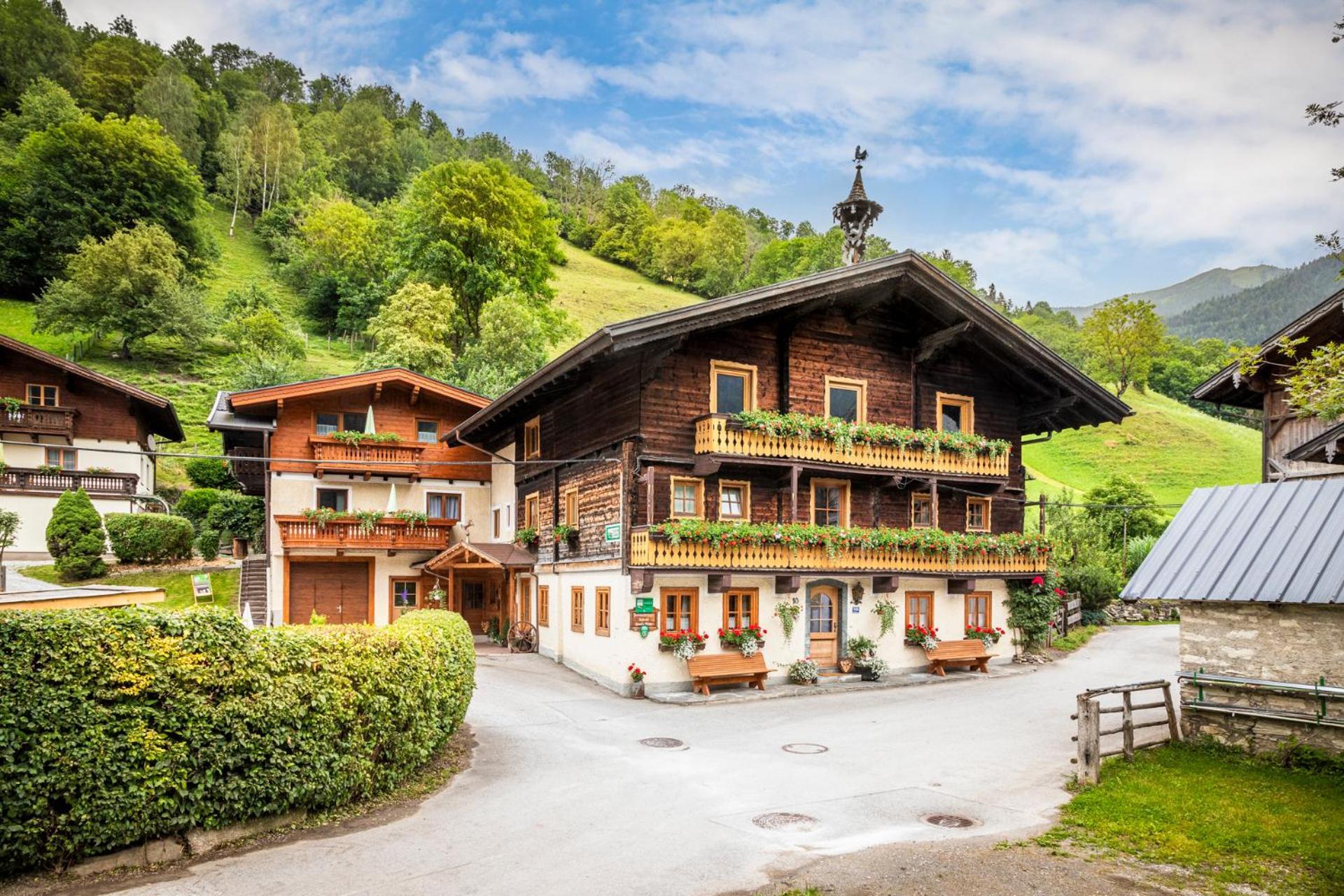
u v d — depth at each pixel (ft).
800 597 68.54
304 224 283.18
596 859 27.43
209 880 25.45
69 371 109.81
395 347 149.38
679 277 364.17
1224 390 64.23
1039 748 44.01
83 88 315.78
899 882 25.09
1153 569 40.96
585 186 493.36
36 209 210.79
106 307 179.93
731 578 65.05
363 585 94.38
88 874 25.54
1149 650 83.87
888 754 43.21
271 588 89.20
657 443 65.05
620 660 62.80
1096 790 33.96
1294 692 35.96
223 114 366.22
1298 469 58.95
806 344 72.90
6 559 98.43
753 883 25.22
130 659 26.13
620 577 63.62
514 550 85.81
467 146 483.51
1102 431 234.79
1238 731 38.60
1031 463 215.10
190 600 86.07
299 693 29.96
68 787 24.88
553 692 62.34
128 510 106.73
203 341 194.70
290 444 93.61
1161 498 190.29
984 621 77.56
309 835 29.66
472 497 100.99
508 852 28.09
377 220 277.03
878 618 71.31
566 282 317.01
